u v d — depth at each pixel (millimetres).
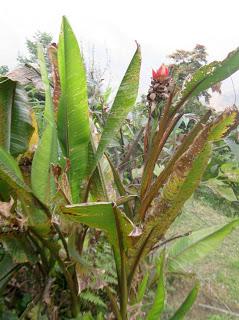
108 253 1596
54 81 1214
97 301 1289
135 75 1094
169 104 1226
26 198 1065
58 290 1380
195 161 968
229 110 1188
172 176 974
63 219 1133
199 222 2717
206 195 3297
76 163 1158
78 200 1199
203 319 1629
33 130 1252
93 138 1318
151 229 1087
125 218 947
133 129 2957
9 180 1013
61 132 1143
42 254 1276
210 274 2033
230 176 2061
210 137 1230
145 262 1431
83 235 1241
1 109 1146
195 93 1235
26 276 1424
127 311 1193
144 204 1277
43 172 1080
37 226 1111
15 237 1163
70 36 1008
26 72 1303
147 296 1448
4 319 1298
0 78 1137
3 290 1295
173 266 1421
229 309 1701
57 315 1276
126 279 1194
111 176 1409
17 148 1233
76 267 1128
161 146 1298
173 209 1061
